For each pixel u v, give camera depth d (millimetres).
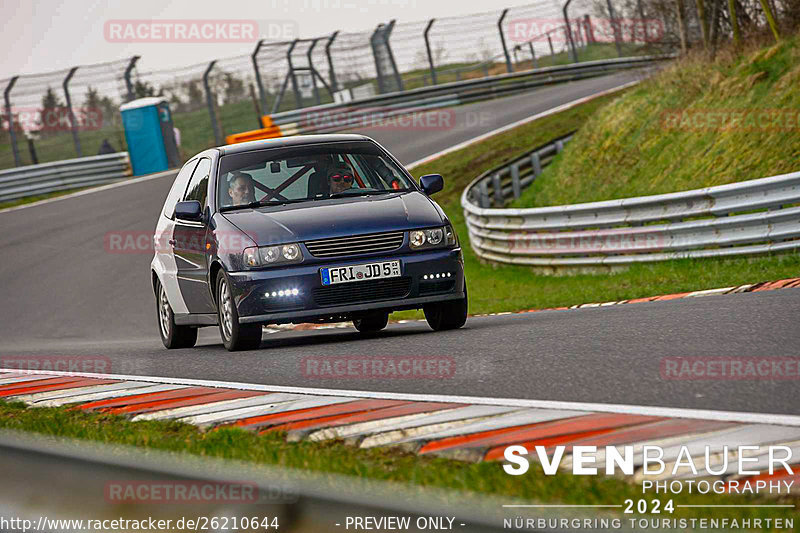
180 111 114875
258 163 25828
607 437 10188
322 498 6215
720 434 10047
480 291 49188
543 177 74062
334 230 23000
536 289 46156
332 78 115125
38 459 8086
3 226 84312
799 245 35688
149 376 20094
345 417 12734
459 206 79938
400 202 24375
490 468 9094
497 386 14828
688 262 40281
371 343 22484
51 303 56344
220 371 19781
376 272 22844
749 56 60062
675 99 63875
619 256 44812
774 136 51281
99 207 87875
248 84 112000
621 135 66500
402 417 12406
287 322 22984
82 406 16125
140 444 12312
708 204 39531
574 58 132500
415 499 6605
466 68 135125
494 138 95688
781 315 19859
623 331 19984
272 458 10570
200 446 11625
